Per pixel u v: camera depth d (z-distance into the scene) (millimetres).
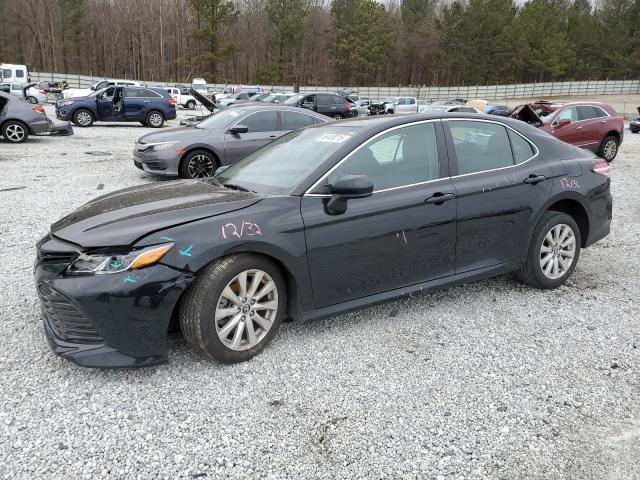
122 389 3002
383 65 75938
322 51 82688
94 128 20922
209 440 2598
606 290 4621
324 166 3541
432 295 4461
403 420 2779
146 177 9797
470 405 2916
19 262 5059
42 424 2682
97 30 80000
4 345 3473
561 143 4734
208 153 9258
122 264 2902
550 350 3537
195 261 3002
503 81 77188
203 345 3109
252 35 81188
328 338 3660
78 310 2889
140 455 2482
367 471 2414
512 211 4168
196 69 67125
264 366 3277
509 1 77688
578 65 81312
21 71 45312
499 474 2406
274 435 2646
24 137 14539
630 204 8414
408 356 3436
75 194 8148
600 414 2852
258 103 10406
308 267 3369
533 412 2861
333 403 2918
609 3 83375
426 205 3750
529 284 4602
